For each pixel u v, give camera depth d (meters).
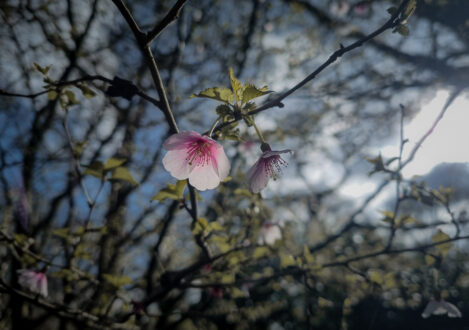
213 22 5.61
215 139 1.73
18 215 3.95
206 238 2.41
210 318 4.99
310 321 3.21
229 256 2.74
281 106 1.48
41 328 4.05
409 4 1.46
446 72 5.05
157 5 5.11
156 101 1.57
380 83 5.77
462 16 4.82
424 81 5.42
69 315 2.45
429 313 3.10
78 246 2.51
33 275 2.57
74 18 4.25
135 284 3.14
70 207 4.48
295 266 2.82
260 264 3.62
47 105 4.34
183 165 1.82
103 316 2.60
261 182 1.93
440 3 4.70
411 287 3.90
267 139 4.10
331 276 4.04
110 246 3.95
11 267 3.43
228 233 3.25
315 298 3.12
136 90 1.58
